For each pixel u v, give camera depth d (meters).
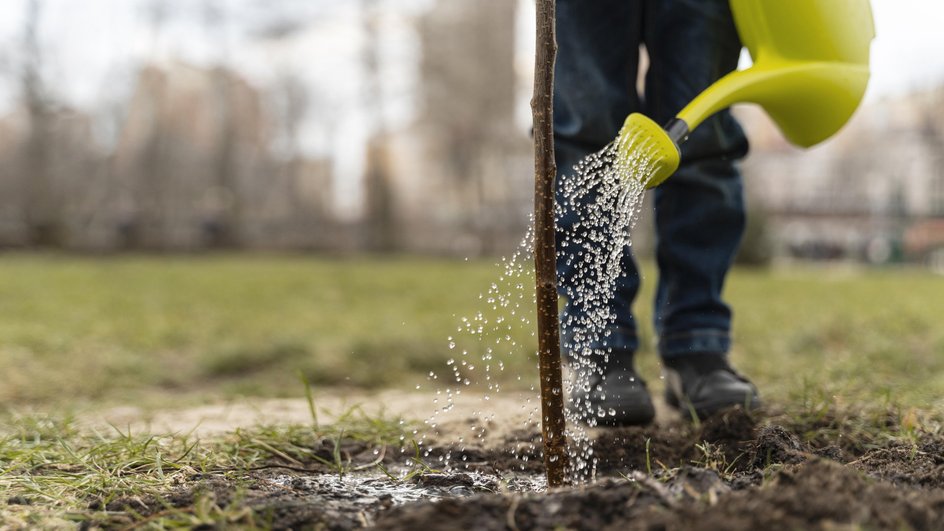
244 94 27.08
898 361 3.56
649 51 2.23
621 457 2.02
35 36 21.17
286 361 4.51
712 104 1.80
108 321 6.05
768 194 32.16
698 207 2.28
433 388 3.72
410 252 26.08
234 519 1.31
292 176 27.28
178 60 24.69
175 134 24.73
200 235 24.55
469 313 6.52
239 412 2.69
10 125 22.53
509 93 26.11
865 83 1.96
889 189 30.78
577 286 2.06
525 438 2.14
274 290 9.38
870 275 17.05
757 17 1.91
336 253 25.52
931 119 29.16
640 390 2.19
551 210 1.42
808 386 2.61
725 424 2.03
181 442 2.02
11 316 6.20
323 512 1.35
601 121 2.17
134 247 22.69
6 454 1.87
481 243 25.80
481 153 26.41
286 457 1.97
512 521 1.22
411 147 29.09
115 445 1.93
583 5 2.19
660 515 1.18
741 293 8.86
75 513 1.44
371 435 2.20
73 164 22.59
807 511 1.14
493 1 25.77
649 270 10.57
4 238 20.89
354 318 6.53
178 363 4.61
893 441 1.88
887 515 1.14
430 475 1.76
